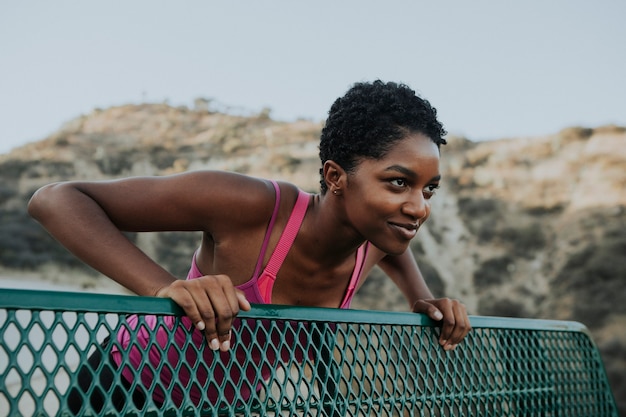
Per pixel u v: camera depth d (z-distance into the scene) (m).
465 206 32.56
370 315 1.68
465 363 1.89
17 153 36.72
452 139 39.00
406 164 1.71
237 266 2.04
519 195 33.09
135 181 1.87
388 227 1.77
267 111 45.72
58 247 26.30
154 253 26.47
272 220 2.01
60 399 1.17
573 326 2.28
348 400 1.56
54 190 1.72
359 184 1.77
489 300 26.67
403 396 1.68
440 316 1.85
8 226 27.14
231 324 1.42
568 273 26.98
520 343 2.08
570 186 33.00
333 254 2.07
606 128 37.03
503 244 29.94
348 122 1.77
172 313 1.37
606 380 2.30
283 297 2.12
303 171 36.09
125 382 2.04
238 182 1.97
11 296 1.15
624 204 30.67
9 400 1.12
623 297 24.66
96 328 1.25
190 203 1.91
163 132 42.69
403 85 1.80
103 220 1.71
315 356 1.56
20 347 1.15
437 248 29.83
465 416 1.87
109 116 44.22
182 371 2.04
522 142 37.56
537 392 2.08
